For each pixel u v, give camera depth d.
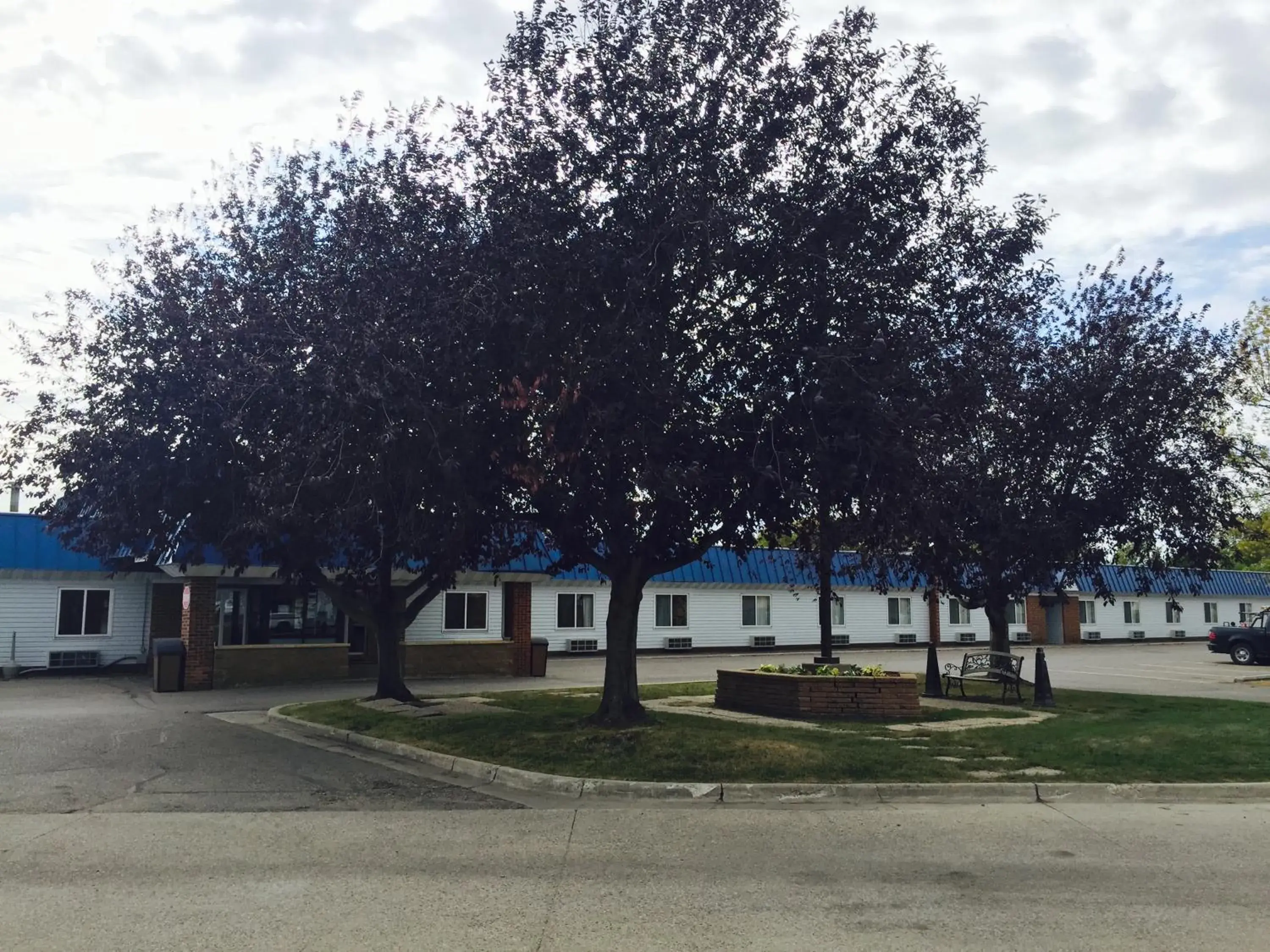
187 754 12.59
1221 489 19.38
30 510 24.88
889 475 10.54
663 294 10.79
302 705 17.19
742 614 38.72
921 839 8.06
